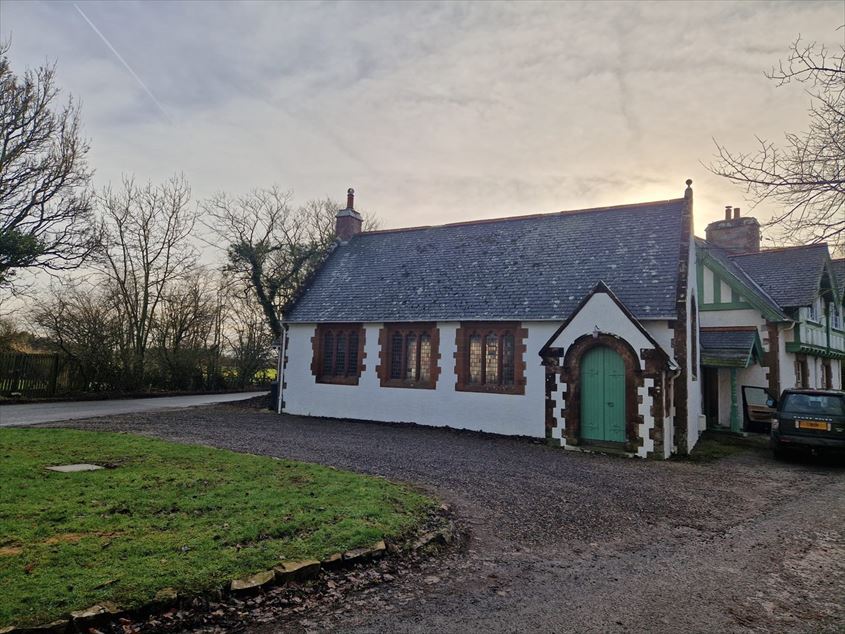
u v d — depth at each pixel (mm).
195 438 13688
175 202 31875
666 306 14203
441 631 4387
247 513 6672
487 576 5598
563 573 5723
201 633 4199
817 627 4605
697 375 16984
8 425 15305
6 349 24188
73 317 25391
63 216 21750
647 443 13148
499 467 11242
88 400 25375
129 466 9352
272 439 14062
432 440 15000
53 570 4742
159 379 31078
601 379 14180
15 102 20281
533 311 16094
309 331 21031
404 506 7441
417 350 18516
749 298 19141
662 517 7980
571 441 14094
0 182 20219
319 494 7730
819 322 22641
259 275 27906
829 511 8531
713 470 11828
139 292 30516
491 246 19969
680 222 16719
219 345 35875
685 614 4805
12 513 6328
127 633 4055
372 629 4391
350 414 19562
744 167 6668
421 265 20766
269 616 4527
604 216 18750
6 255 19953
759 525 7730
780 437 12945
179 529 5996
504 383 16703
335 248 24531
